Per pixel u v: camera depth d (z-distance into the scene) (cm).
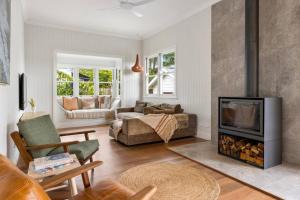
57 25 556
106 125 637
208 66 425
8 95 234
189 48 478
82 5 436
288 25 285
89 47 604
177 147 379
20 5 395
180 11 464
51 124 264
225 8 373
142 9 454
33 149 209
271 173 255
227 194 210
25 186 72
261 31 317
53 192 215
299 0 274
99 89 745
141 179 246
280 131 288
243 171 263
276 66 299
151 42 633
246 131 292
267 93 311
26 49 526
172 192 215
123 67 661
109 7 444
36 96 543
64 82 691
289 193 206
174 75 538
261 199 200
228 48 368
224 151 329
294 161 282
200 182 237
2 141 200
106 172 266
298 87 275
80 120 626
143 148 379
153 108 484
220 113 337
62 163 170
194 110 468
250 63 311
